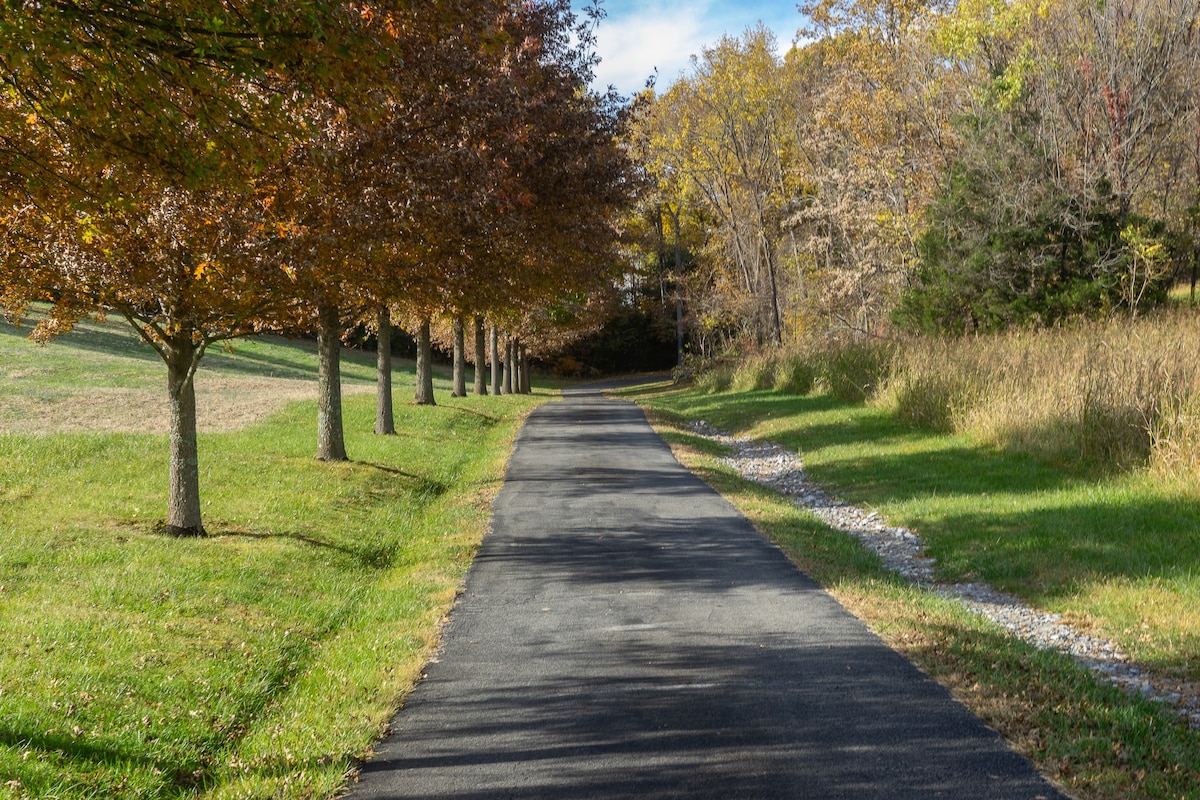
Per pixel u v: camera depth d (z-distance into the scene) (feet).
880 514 44.42
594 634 25.71
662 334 247.70
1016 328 81.05
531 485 55.01
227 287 32.96
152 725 18.04
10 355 104.68
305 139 22.81
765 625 26.30
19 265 31.76
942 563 34.86
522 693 21.09
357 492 49.06
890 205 118.52
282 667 22.81
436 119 42.27
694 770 16.63
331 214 34.81
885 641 24.54
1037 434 51.11
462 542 38.73
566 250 61.00
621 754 17.46
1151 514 36.27
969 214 92.48
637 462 64.69
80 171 24.48
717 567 33.91
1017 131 95.40
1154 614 26.32
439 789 16.11
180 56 19.62
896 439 63.82
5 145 22.33
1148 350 52.13
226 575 30.25
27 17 16.76
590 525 42.39
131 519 38.27
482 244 48.49
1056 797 15.34
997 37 107.86
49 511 38.47
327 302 41.45
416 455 65.41
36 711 17.47
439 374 226.17
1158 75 98.73
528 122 52.42
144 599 26.27
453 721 19.47
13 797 14.28
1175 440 41.70
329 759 17.42
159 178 22.75
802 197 143.02
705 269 193.36
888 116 118.01
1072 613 27.66
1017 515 39.34
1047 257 86.48
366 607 29.25
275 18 18.85
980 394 61.62
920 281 109.60
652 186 70.28
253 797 15.78
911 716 19.11
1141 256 83.87
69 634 22.34
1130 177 95.86
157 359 130.11
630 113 64.13
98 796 15.02
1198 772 16.14
